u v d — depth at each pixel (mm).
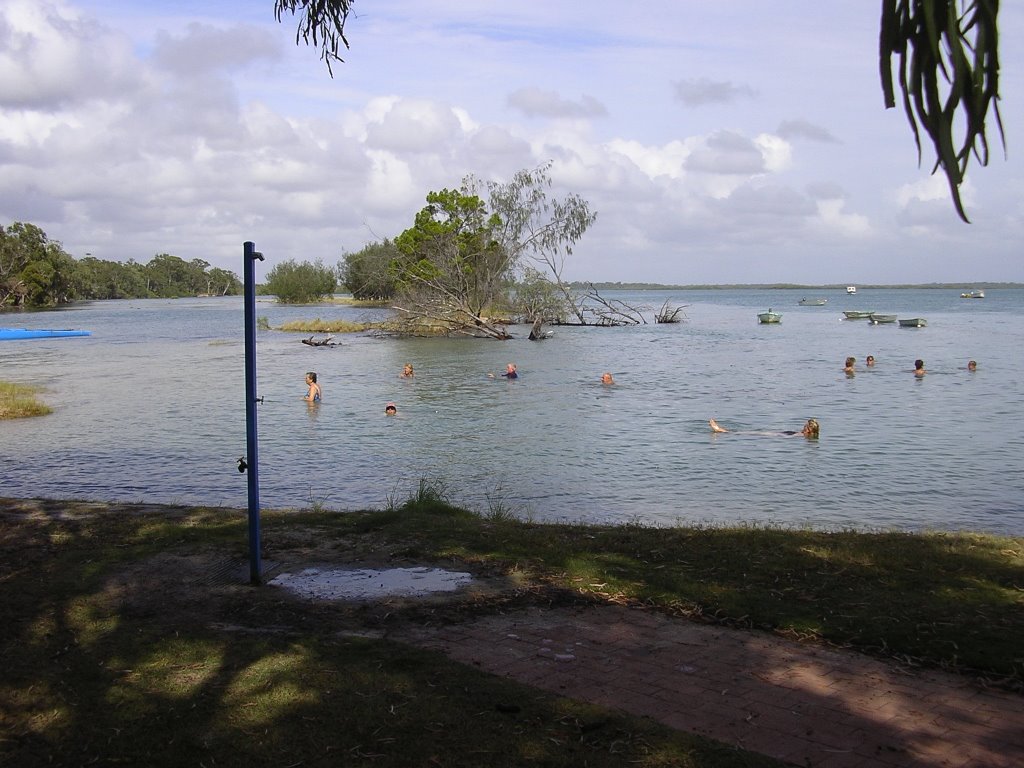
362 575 7652
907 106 2562
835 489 15227
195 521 9969
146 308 133875
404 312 62625
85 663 5551
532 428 21953
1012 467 17125
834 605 6707
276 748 4430
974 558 8156
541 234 66625
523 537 9070
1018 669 5480
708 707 4969
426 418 23719
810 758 4367
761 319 76750
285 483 15688
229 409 25766
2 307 127312
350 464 17438
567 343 53625
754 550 8500
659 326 72938
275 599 6957
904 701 5062
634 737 4527
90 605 6773
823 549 8531
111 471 16797
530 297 67562
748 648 5910
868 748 4484
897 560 8031
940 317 88750
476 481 15867
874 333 62469
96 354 48094
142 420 23734
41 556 8266
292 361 42312
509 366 33812
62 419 24016
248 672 5375
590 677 5391
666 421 23078
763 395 28469
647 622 6449
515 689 5133
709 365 39062
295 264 135500
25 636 6066
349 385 31922
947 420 23188
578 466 17219
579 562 7969
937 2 2473
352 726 4656
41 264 131250
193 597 7012
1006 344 50750
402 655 5672
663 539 9062
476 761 4285
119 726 4684
